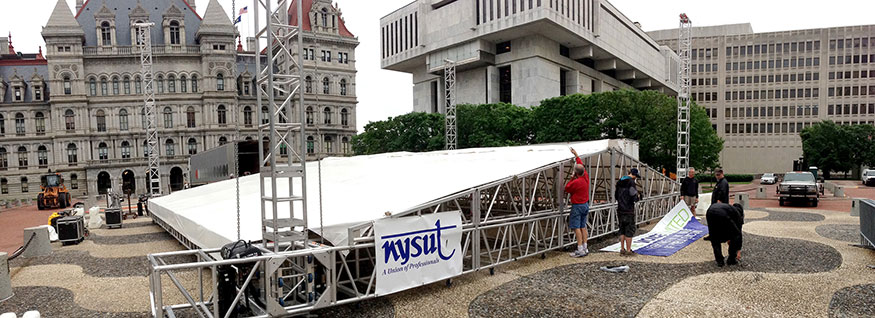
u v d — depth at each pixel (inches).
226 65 2655.0
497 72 2714.1
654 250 425.7
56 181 1488.7
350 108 2876.5
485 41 2608.3
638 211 564.4
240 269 245.1
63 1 2517.2
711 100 3789.4
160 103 2600.9
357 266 302.2
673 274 337.7
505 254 418.0
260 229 335.3
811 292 287.7
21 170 2571.4
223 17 2662.4
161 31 2664.9
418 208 301.3
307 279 248.8
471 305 274.7
